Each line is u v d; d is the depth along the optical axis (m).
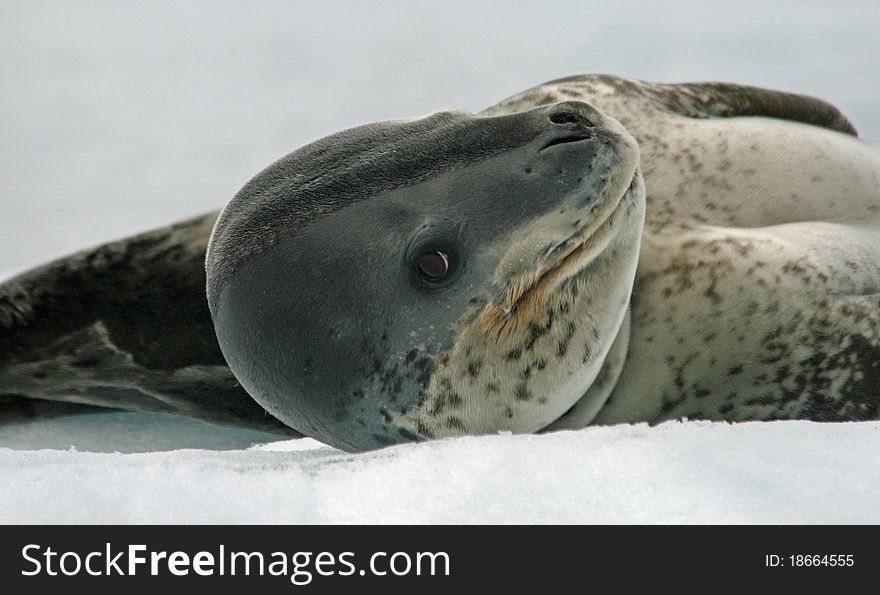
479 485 12.95
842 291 18.50
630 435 14.48
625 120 20.28
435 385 16.39
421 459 13.55
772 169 20.17
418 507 12.70
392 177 16.50
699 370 18.12
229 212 17.28
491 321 16.09
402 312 16.08
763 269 18.23
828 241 19.08
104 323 20.88
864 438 14.55
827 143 21.14
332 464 14.07
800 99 22.62
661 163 19.67
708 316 18.06
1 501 13.33
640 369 18.05
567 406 17.17
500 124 16.81
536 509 12.56
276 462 14.59
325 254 16.19
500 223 15.86
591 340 16.58
